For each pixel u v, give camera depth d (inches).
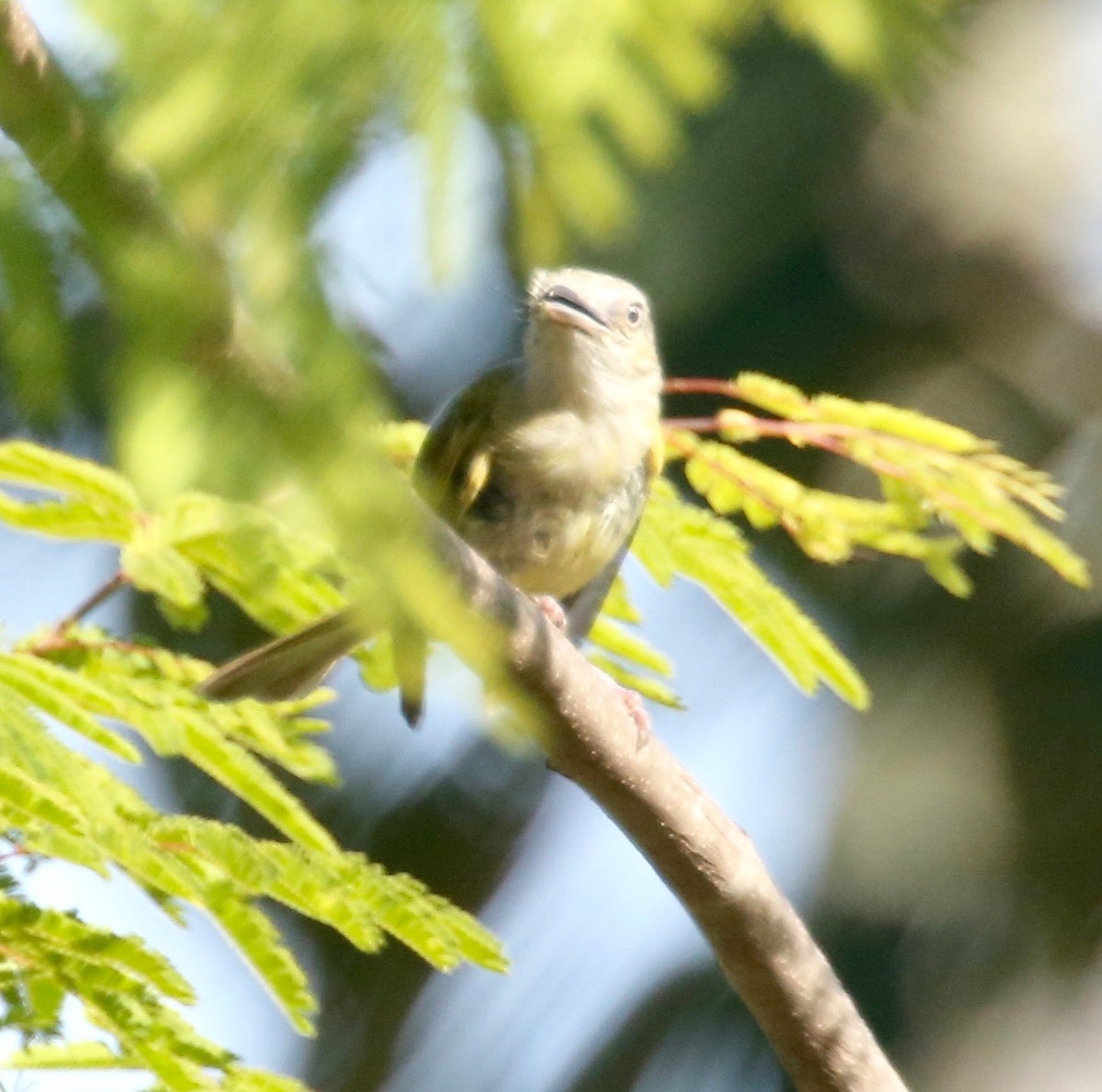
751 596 305.3
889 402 583.5
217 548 230.7
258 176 108.5
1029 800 576.1
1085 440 600.7
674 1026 530.9
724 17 116.5
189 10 109.0
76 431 112.6
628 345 393.7
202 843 209.5
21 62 104.8
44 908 205.3
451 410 399.2
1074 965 576.1
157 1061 207.6
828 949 575.5
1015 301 609.9
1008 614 572.1
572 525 389.7
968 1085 565.3
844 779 569.6
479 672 138.8
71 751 198.1
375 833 517.3
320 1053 522.6
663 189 477.1
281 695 270.2
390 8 111.0
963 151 601.9
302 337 108.5
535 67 112.5
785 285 568.1
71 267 106.4
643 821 272.4
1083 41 627.2
